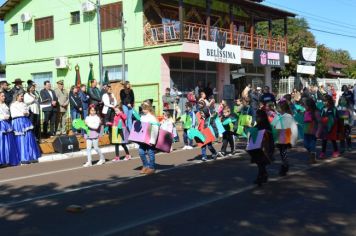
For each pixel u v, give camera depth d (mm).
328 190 9242
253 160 9898
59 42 30438
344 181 10086
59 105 17625
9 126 13852
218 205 8195
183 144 18828
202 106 13695
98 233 6664
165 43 25531
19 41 32625
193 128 13852
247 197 8781
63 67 29422
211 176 11062
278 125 10859
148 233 6613
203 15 30594
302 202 8305
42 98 16797
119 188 9938
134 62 26688
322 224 6961
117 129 14156
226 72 30469
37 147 14742
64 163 14281
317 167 11977
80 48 29359
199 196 8938
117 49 27547
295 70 38781
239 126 14938
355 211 7664
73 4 29547
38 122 16094
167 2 27500
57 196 9320
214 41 27250
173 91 23547
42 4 31203
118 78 27609
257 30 48062
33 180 11266
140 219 7367
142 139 11453
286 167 10922
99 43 23922
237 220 7207
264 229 6738
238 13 33594
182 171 11961
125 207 8203
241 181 10344
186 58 27531
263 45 33094
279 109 10969
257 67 34156
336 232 6582
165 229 6793
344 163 12492
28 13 31484
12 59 33031
